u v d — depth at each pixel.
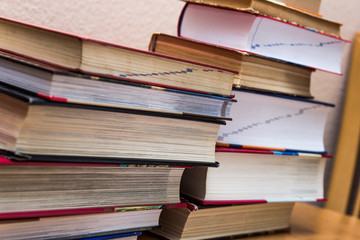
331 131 1.13
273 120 0.72
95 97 0.48
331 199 1.11
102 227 0.53
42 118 0.44
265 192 0.72
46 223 0.47
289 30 0.69
